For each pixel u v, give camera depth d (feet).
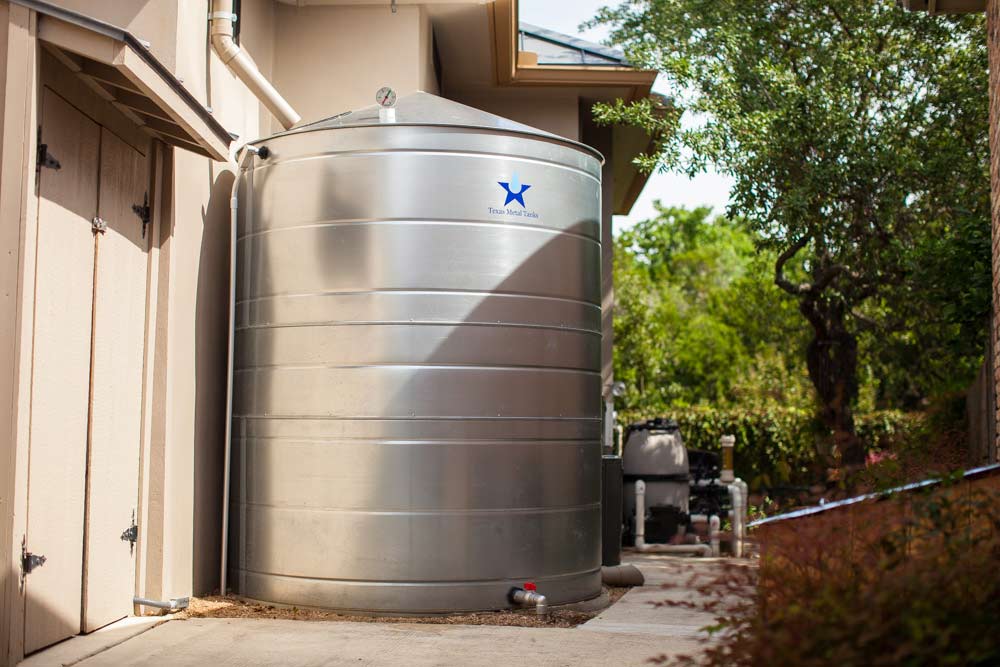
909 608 9.72
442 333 22.62
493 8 33.12
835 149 38.60
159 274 21.93
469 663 17.31
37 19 16.30
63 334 17.81
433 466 22.41
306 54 32.17
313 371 22.95
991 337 29.30
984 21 41.65
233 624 20.62
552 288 23.81
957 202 40.70
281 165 23.75
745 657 10.94
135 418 21.22
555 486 23.63
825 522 11.94
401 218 22.76
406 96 25.52
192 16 23.30
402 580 22.25
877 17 42.55
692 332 93.45
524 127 23.94
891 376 60.49
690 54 43.73
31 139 16.06
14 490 15.61
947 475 12.32
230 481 24.43
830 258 44.75
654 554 39.29
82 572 18.84
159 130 20.98
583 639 19.48
